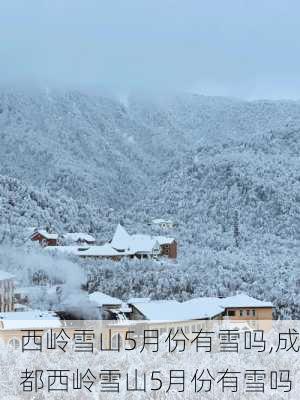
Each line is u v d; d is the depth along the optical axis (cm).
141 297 11356
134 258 15838
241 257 16788
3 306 9394
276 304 11419
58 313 8088
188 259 15725
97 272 12912
